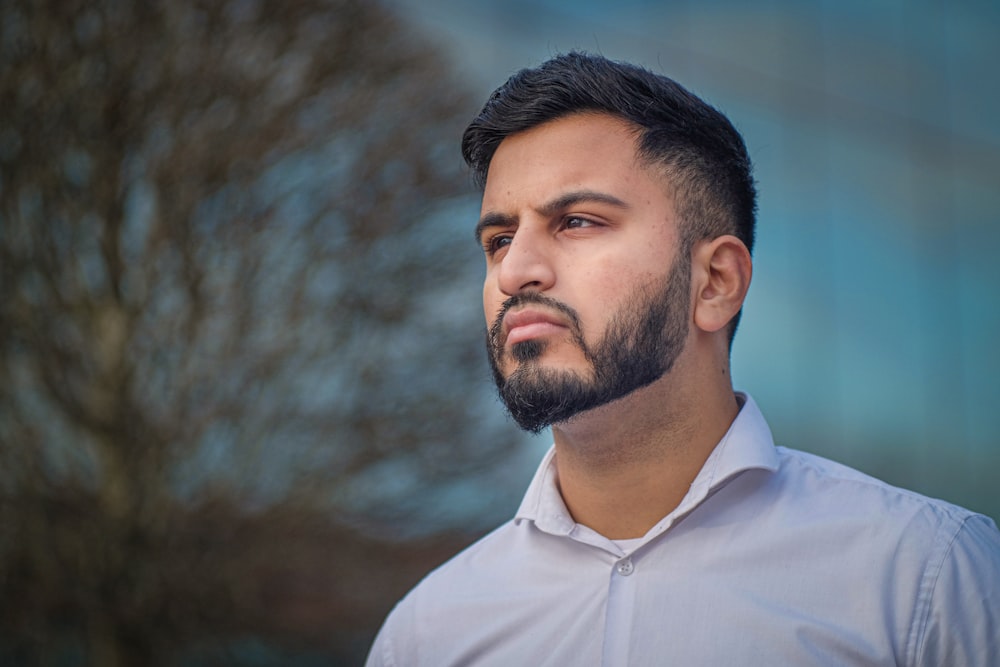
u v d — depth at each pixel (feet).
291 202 12.01
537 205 4.04
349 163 12.16
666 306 3.99
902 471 19.81
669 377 4.04
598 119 4.12
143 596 11.23
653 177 4.09
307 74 12.09
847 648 3.74
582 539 4.28
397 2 13.75
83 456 11.59
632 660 3.93
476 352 12.44
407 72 12.67
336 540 12.03
